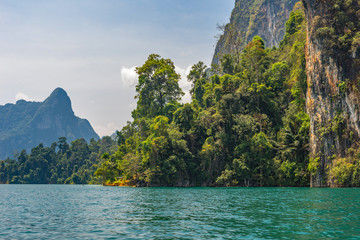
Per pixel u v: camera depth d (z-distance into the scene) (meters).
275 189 62.06
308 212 23.33
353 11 71.44
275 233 15.61
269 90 93.94
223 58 115.06
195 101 109.56
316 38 73.38
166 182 88.94
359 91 65.88
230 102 91.88
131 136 122.38
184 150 90.69
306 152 75.38
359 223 18.33
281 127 85.31
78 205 32.81
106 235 15.66
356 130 65.44
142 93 123.44
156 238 14.73
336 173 64.81
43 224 19.64
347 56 68.94
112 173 117.06
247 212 23.84
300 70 81.31
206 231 16.30
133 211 25.77
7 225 19.41
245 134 86.50
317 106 72.25
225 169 84.69
